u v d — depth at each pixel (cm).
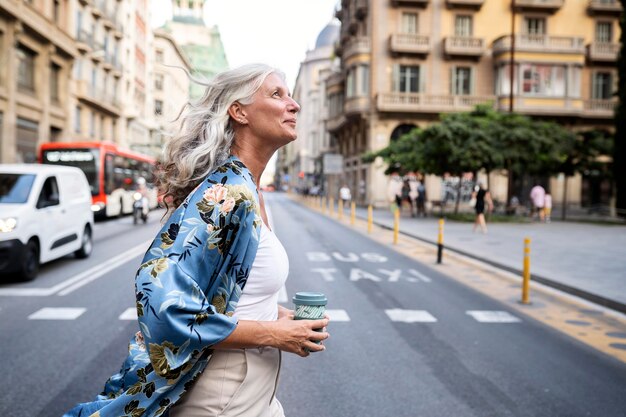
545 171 2956
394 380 453
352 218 2344
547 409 396
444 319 675
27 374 448
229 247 141
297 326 147
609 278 945
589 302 797
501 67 3816
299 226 2153
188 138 157
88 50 3525
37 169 980
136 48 5191
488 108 2859
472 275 1039
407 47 3781
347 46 4066
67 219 1048
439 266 1152
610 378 466
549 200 2730
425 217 2816
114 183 2422
